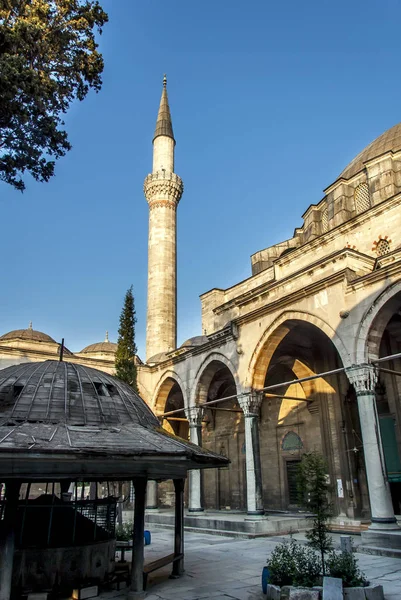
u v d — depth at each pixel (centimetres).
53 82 1109
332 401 2198
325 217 2631
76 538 988
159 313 3950
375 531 1389
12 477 742
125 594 926
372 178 2292
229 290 3203
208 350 2375
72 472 793
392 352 1988
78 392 994
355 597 801
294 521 1906
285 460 2416
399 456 1895
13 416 873
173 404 3291
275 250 3134
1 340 3167
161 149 4622
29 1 1114
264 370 2056
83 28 1166
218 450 2877
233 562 1288
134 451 774
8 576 746
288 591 842
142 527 942
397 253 1761
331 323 1695
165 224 4244
